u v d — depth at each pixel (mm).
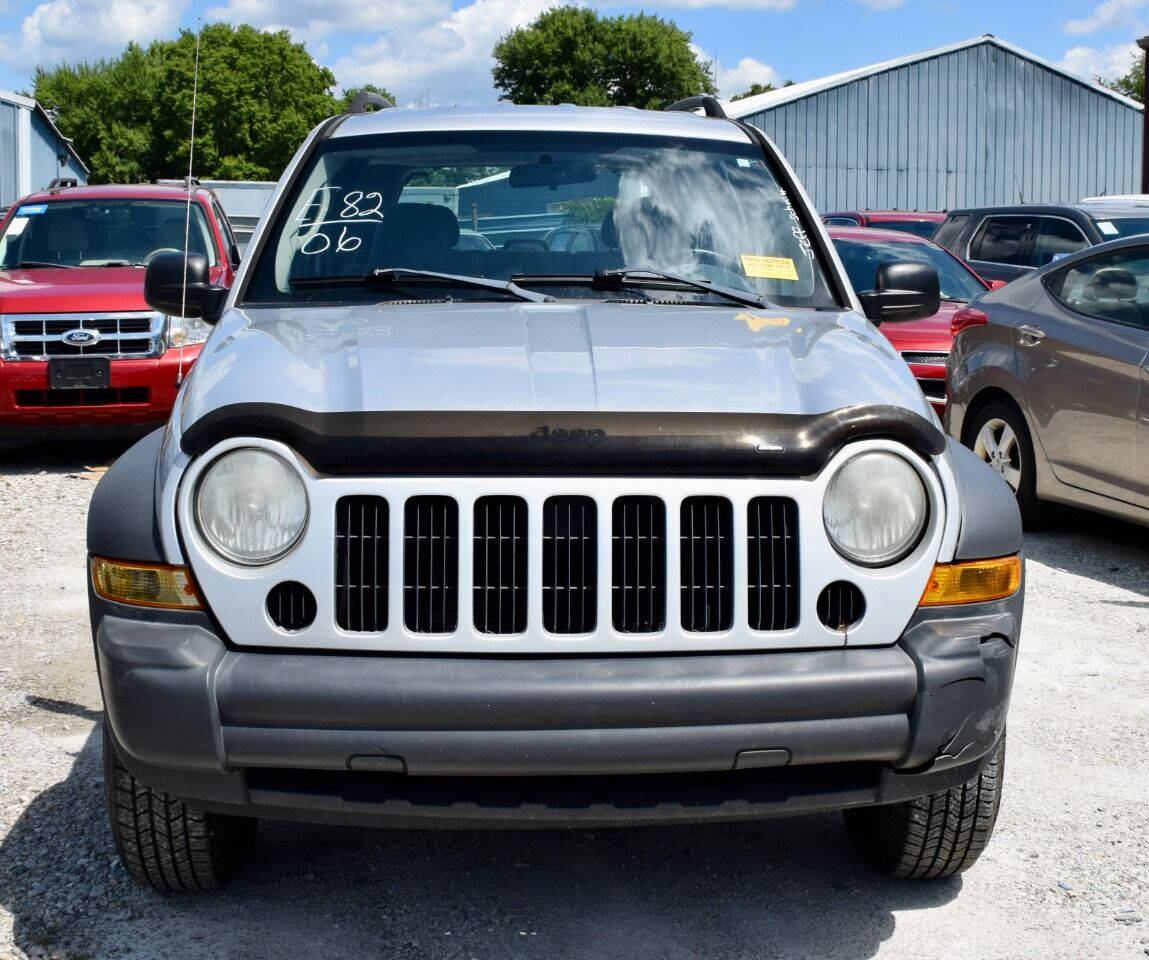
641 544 2711
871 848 3371
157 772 2732
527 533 2672
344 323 3393
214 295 4004
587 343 3174
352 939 3053
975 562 2857
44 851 3453
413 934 3078
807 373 3035
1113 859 3541
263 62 65250
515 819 2695
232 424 2689
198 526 2709
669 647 2697
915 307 4148
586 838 3613
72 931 3061
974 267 12883
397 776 2701
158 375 9125
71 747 4188
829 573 2746
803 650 2746
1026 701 4816
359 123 4375
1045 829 3727
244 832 3316
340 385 2893
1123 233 11680
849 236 11555
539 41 77375
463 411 2719
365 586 2695
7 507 8031
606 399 2814
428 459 2656
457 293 3711
